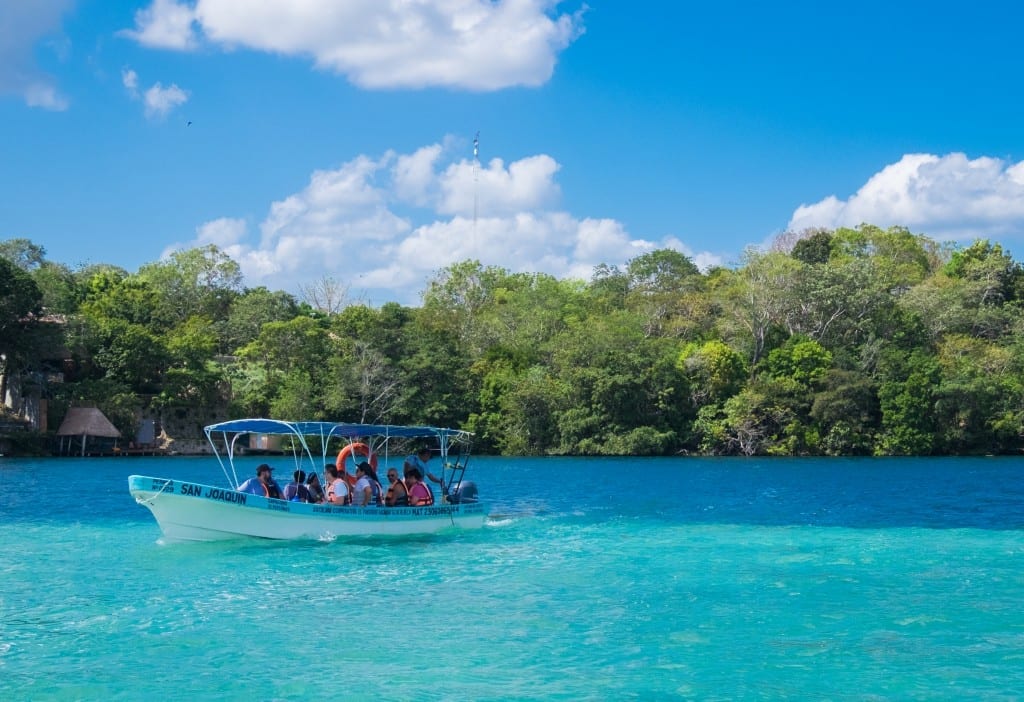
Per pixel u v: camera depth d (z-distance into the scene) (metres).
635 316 103.62
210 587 20.25
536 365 97.25
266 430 28.25
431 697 12.91
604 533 29.78
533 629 16.61
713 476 58.59
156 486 24.30
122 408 82.06
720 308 105.38
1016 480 54.09
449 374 93.00
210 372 88.69
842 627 16.77
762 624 17.00
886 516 35.06
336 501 27.66
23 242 119.44
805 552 25.70
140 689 13.24
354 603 18.73
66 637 15.96
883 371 85.81
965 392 82.06
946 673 14.02
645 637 16.05
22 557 23.86
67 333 83.00
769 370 90.50
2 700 12.75
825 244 133.62
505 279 140.62
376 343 92.69
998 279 111.94
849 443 83.81
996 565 23.53
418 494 29.47
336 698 12.87
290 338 94.75
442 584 20.73
